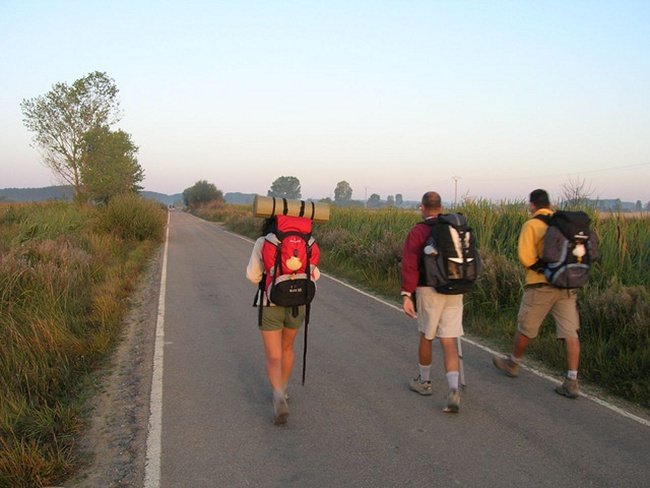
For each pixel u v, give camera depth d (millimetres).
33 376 4703
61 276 8188
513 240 9875
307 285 3996
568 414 4375
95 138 33469
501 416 4328
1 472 3275
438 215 4535
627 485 3258
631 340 5574
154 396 4762
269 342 4121
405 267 4434
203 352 6152
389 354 6109
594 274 7285
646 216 9039
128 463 3553
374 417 4305
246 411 4430
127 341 6637
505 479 3326
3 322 5879
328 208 4164
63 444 3811
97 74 33125
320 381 5176
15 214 20828
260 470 3445
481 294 7941
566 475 3375
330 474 3391
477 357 5996
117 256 14781
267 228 4109
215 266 14477
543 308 4816
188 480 3324
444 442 3850
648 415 4375
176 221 51812
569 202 10055
